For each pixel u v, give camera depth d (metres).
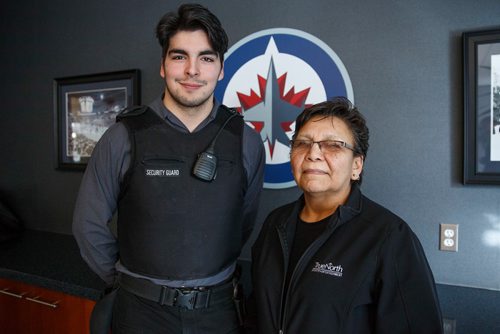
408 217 1.36
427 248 1.34
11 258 1.63
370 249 0.75
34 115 2.14
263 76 1.54
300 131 0.88
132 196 1.01
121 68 1.88
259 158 1.17
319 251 0.81
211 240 1.01
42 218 2.13
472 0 1.26
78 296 1.32
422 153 1.34
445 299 1.20
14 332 1.51
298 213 0.94
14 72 2.19
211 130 1.06
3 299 1.53
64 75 2.04
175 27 1.00
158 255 0.98
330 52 1.44
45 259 1.61
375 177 1.40
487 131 1.24
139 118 1.04
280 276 0.85
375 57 1.39
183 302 0.97
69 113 2.00
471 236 1.29
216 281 1.03
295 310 0.78
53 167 2.08
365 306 0.76
